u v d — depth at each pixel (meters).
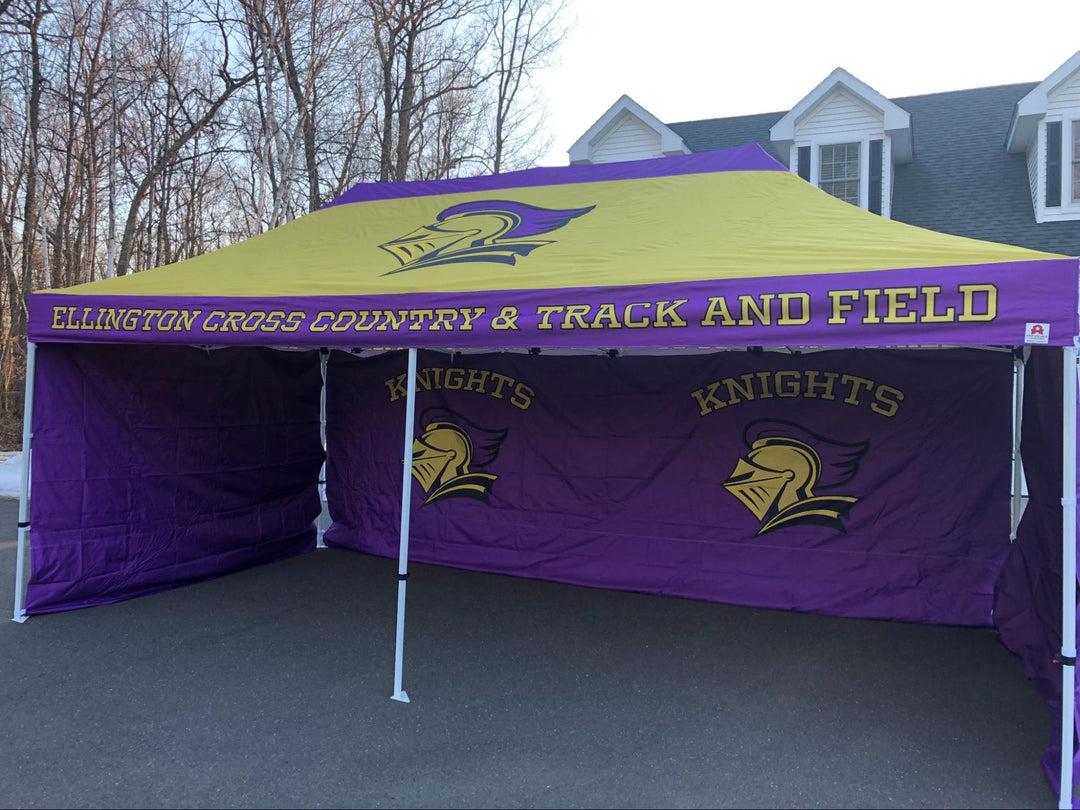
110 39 16.28
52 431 5.36
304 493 7.41
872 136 13.17
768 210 4.82
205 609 5.58
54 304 4.97
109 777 3.19
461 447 6.84
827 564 5.57
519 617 5.47
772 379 5.79
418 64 17.83
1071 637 2.99
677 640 5.00
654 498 6.11
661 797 3.06
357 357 7.39
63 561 5.42
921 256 3.31
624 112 14.90
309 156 15.55
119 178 19.97
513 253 4.67
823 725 3.73
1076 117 11.84
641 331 3.45
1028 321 2.88
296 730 3.64
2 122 18.30
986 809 2.96
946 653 4.75
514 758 3.38
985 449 5.24
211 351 6.40
